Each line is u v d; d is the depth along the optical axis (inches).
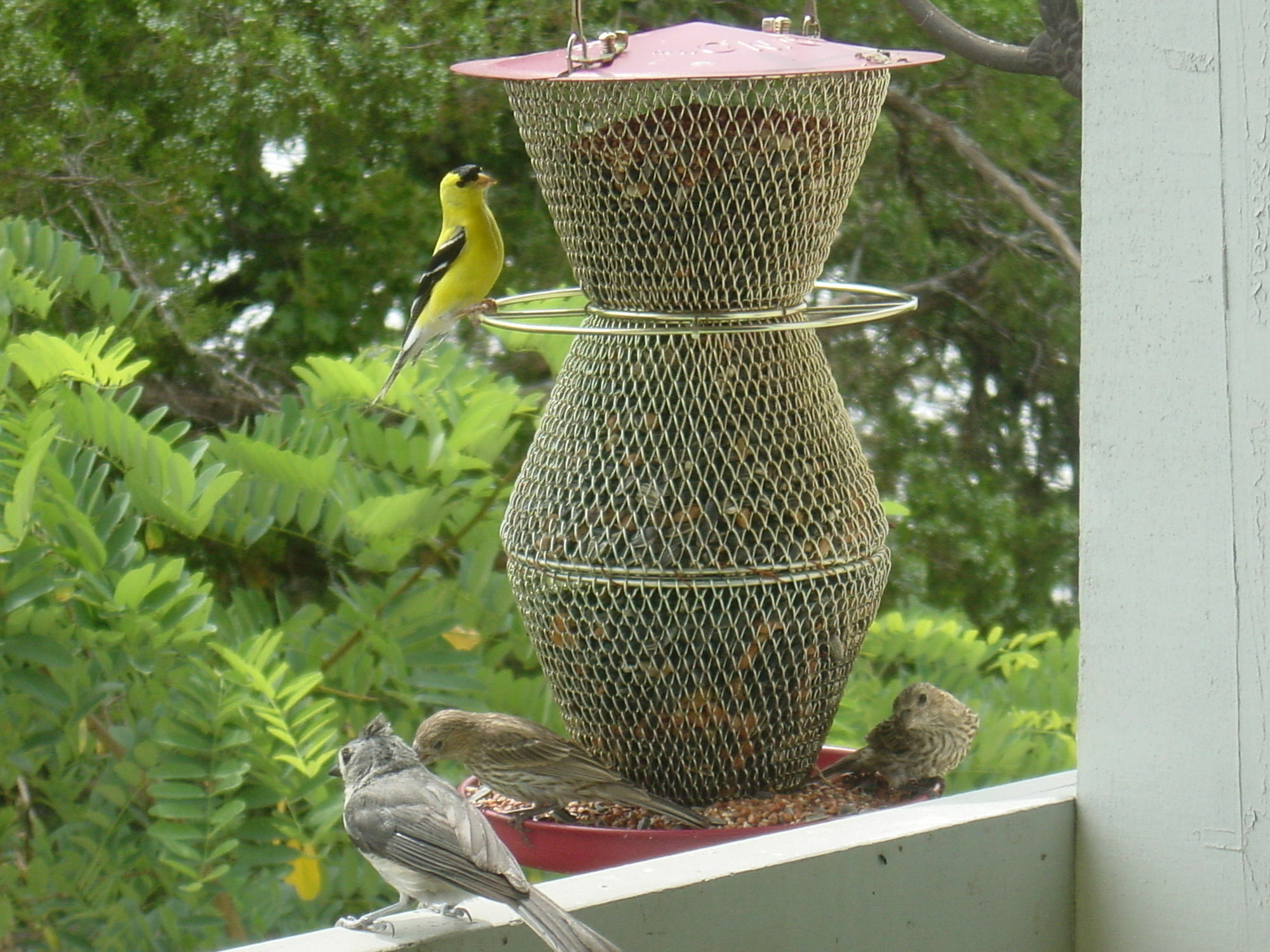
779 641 196.2
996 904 157.8
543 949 139.3
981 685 325.1
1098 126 155.3
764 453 196.2
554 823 193.5
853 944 148.6
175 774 246.1
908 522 611.8
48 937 273.7
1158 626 155.3
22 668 265.3
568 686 203.3
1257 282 147.0
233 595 293.4
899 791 225.0
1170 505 153.4
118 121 506.3
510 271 577.6
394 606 285.9
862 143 202.7
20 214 478.6
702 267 194.9
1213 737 152.8
